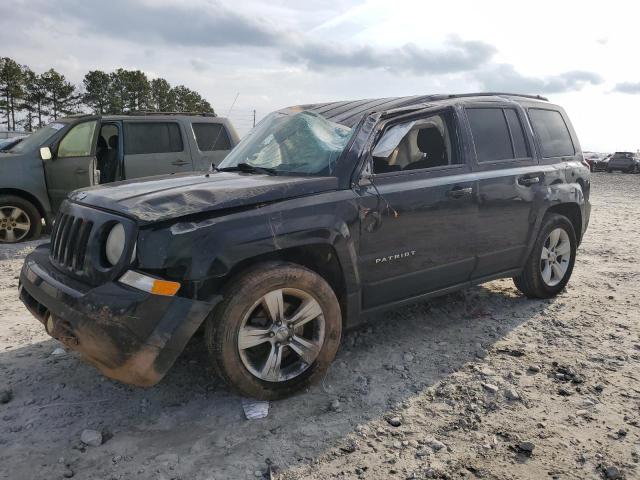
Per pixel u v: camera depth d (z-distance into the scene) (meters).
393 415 3.12
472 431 2.96
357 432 2.95
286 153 3.96
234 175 3.81
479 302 5.10
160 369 2.83
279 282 3.12
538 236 4.86
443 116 4.24
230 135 9.45
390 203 3.65
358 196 3.51
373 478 2.57
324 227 3.29
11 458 2.72
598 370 3.66
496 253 4.46
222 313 2.98
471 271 4.33
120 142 8.35
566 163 5.16
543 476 2.56
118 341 2.75
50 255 3.53
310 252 3.46
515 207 4.52
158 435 2.94
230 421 3.07
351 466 2.66
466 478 2.56
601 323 4.54
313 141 3.87
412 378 3.57
